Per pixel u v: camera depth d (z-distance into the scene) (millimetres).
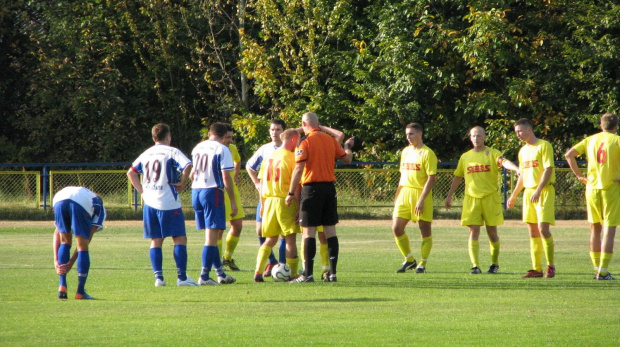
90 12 107000
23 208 83125
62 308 25422
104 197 83438
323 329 21500
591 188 34219
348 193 83375
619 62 88500
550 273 34594
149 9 105125
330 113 95375
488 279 33875
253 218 81062
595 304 25953
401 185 38281
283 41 98500
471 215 36844
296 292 29391
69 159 109125
